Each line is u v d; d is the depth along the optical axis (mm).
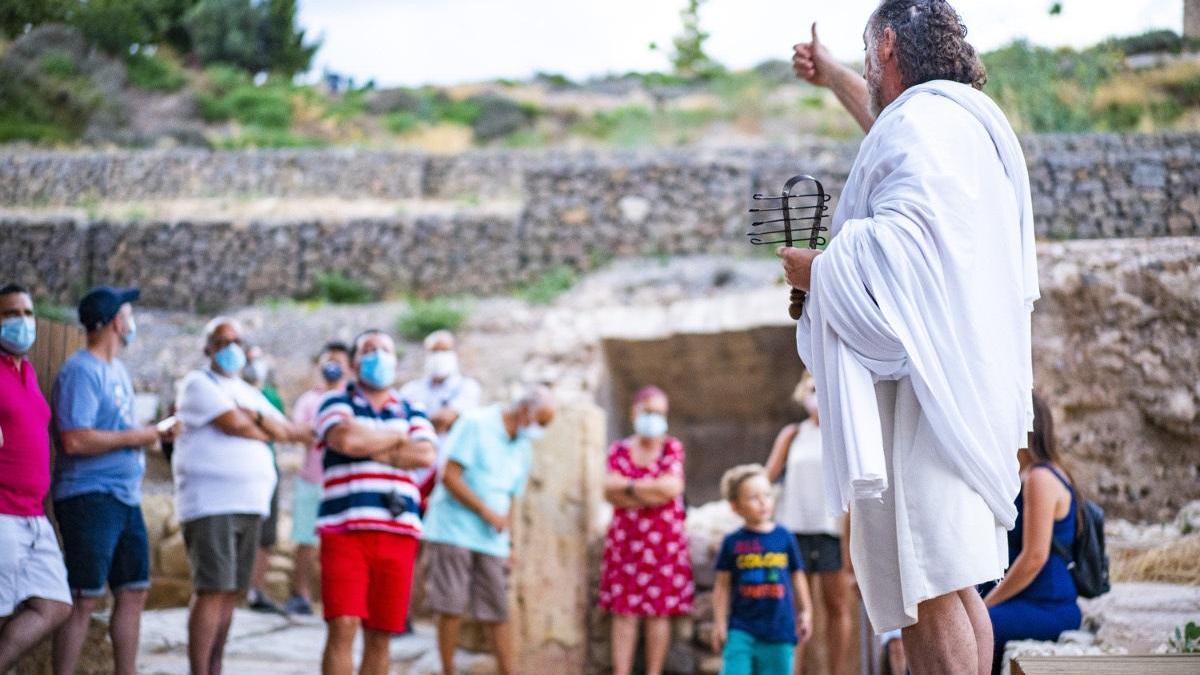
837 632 7203
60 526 5223
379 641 5770
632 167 18469
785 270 2691
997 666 4672
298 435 6234
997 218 2529
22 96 19281
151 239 18562
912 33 2699
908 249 2436
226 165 22188
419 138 33625
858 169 2648
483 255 18531
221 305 18562
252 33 34125
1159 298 7973
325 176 22812
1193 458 7789
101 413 5293
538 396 7469
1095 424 8039
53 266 17203
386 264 18703
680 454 7746
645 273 17375
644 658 7930
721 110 31703
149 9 27828
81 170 19656
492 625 7559
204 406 5867
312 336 16547
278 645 7617
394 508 5684
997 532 2559
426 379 8688
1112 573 6191
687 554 7773
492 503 7375
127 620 5418
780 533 6723
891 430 2549
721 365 14703
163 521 8734
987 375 2443
